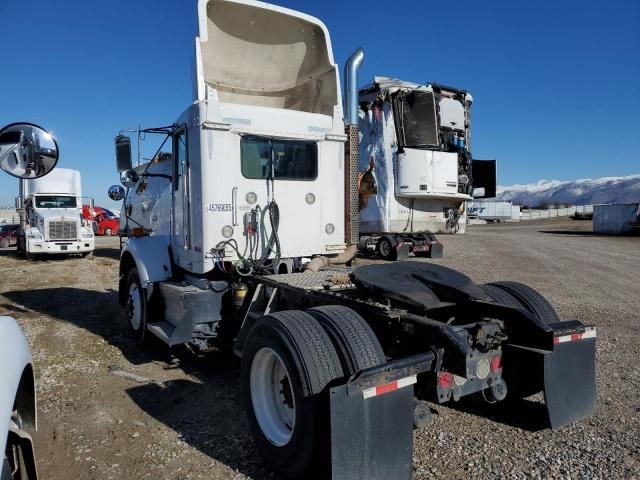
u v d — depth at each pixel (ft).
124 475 10.90
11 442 7.72
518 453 11.53
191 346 17.56
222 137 16.60
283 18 18.37
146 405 14.85
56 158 9.40
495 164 58.39
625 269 46.75
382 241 50.29
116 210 127.75
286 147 17.89
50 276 43.29
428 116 45.19
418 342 11.14
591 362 12.60
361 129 48.91
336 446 8.87
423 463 11.12
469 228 157.07
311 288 13.83
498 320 11.89
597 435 12.37
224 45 18.61
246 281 16.70
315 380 9.85
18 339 8.59
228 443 12.39
